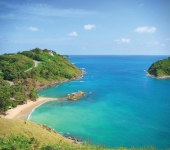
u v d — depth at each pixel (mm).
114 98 130375
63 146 51500
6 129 55031
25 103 113625
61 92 145875
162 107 110938
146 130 80688
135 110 105688
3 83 135375
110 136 75375
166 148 66312
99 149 55375
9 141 47125
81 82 188375
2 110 91438
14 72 160125
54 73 189000
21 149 44531
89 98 130000
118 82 190875
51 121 89625
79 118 93938
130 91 150750
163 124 86625
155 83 186000
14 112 98438
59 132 78312
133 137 74688
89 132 78812
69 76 197750
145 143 70000
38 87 157750
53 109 106625
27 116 94688
